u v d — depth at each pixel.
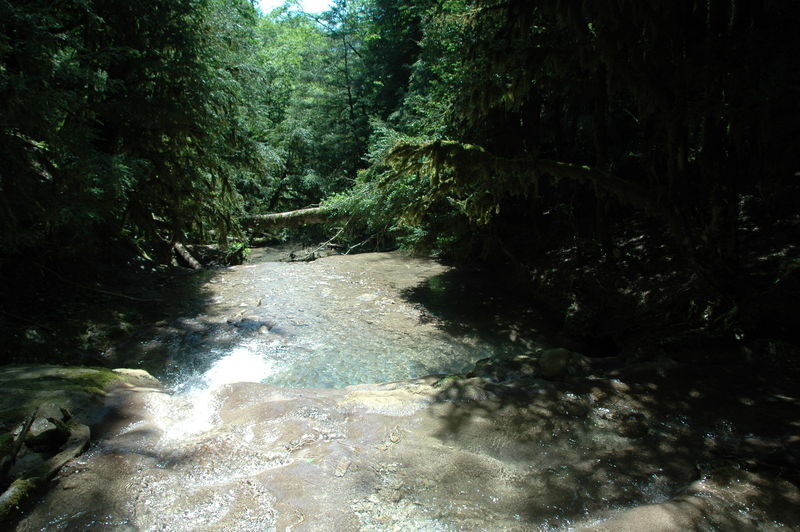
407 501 3.30
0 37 5.94
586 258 9.64
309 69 25.31
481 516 3.16
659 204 6.81
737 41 5.55
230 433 4.20
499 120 10.16
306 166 24.94
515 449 3.99
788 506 3.11
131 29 9.38
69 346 7.05
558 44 7.95
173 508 3.21
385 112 23.45
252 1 14.16
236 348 7.59
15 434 3.78
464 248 11.81
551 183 11.18
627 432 4.23
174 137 10.73
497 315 9.27
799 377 4.99
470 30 9.09
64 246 9.05
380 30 21.89
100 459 3.71
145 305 9.25
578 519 3.12
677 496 3.30
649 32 6.32
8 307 7.56
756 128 5.63
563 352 5.80
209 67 10.63
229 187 13.55
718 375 5.20
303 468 3.68
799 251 6.71
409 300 10.25
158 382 6.05
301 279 11.95
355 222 15.30
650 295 7.48
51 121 6.52
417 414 4.61
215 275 12.10
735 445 3.92
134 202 10.91
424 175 9.29
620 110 10.62
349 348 7.70
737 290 6.25
